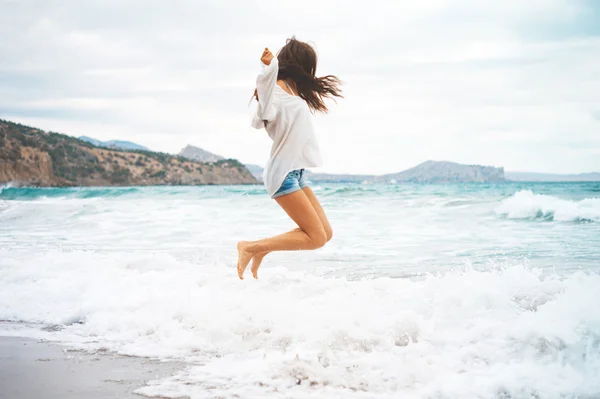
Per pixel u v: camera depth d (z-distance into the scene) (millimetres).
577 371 2428
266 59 3098
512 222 9820
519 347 2662
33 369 2582
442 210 12062
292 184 3201
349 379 2428
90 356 2791
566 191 22406
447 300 3389
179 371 2562
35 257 5668
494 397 2229
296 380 2432
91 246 7082
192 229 8992
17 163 77812
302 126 3180
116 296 3834
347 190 21172
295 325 3072
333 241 7379
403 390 2330
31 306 3766
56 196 23938
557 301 3133
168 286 4137
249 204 14703
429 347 2746
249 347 2889
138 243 7340
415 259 5727
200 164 126688
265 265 5453
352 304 3424
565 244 6793
